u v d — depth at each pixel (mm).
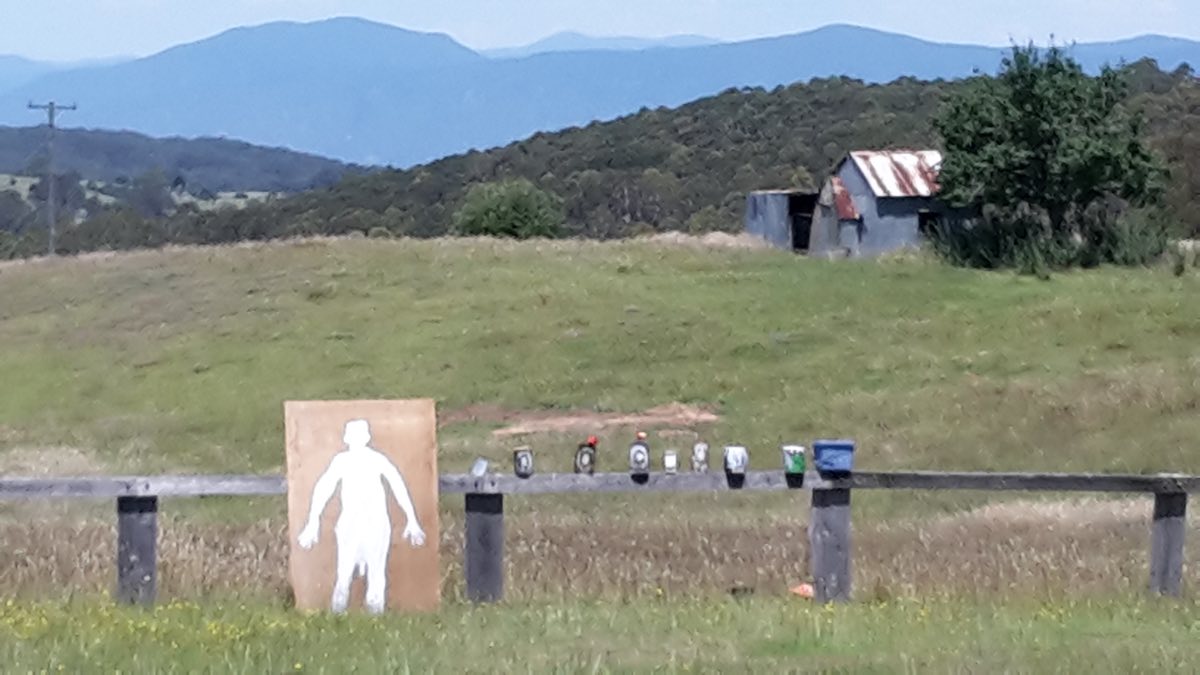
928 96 144000
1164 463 28547
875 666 9320
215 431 36438
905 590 12906
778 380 38656
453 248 55344
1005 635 10570
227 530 17469
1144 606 11969
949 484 12430
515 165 141000
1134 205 55031
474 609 11656
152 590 11812
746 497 24062
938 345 41219
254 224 128125
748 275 50719
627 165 136625
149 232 124938
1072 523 19812
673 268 52312
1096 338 40781
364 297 48656
